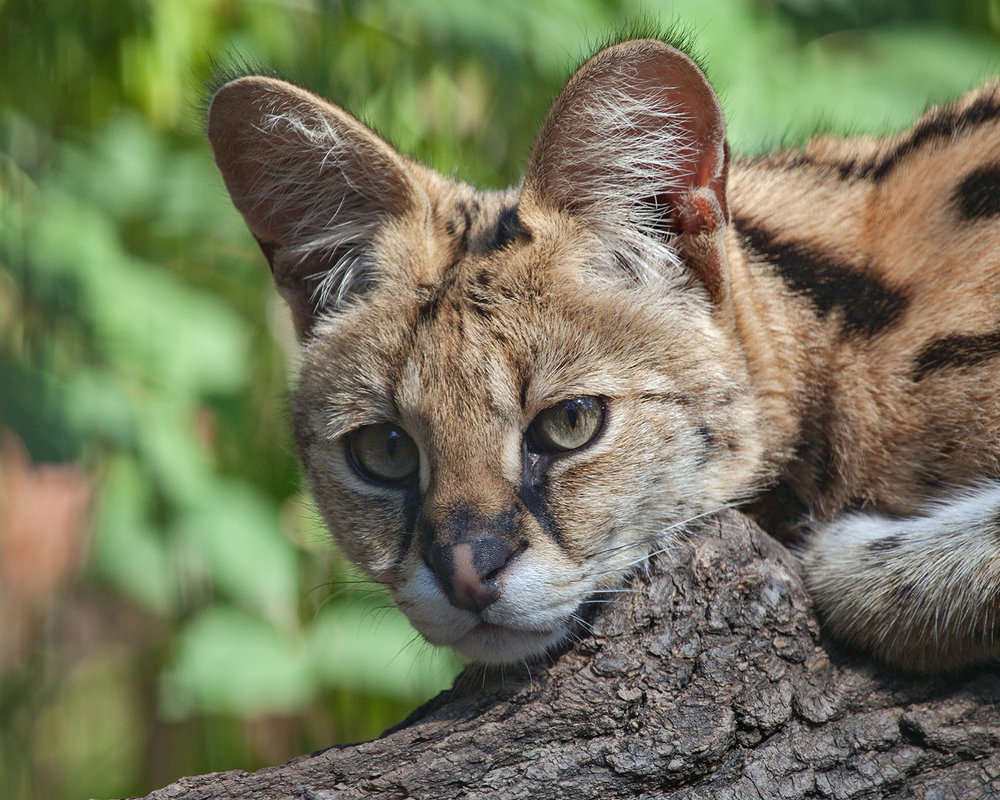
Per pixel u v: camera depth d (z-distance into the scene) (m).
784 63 9.97
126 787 10.39
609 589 5.82
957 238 6.43
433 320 6.15
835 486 6.55
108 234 9.11
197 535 8.91
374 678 9.52
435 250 6.38
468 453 5.91
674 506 6.13
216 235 9.66
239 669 9.23
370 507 6.25
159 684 10.34
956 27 11.58
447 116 10.00
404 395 6.09
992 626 5.79
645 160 6.26
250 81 6.37
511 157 10.02
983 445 6.24
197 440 9.42
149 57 9.44
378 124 9.79
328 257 6.82
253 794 5.26
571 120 6.09
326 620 9.60
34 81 9.67
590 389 5.99
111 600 11.41
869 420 6.42
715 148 6.01
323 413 6.41
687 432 6.15
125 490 9.41
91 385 8.84
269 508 9.50
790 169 7.16
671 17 9.20
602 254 6.34
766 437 6.43
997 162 6.52
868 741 5.54
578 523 5.88
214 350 9.11
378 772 5.32
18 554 9.77
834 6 10.89
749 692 5.53
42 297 8.76
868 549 6.04
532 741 5.43
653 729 5.43
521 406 5.97
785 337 6.49
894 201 6.67
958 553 5.86
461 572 5.64
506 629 5.71
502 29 9.26
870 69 10.06
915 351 6.34
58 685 10.77
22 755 10.40
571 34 9.34
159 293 9.11
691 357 6.19
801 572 6.11
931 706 5.62
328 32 9.61
